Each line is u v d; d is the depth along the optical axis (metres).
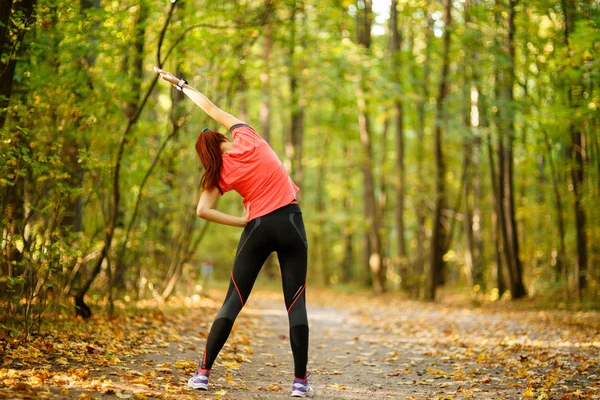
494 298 16.42
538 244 17.34
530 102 13.91
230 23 9.02
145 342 5.75
